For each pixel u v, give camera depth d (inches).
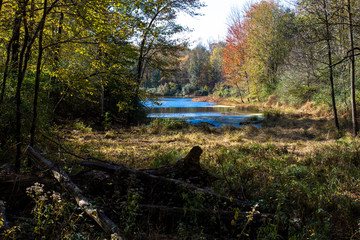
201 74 2881.4
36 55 275.4
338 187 195.2
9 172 156.6
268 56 1279.5
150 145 382.9
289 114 849.5
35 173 143.4
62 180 132.3
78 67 328.2
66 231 104.3
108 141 395.9
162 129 563.5
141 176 154.4
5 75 221.9
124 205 126.6
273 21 1242.0
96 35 236.4
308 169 249.0
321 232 127.6
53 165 145.3
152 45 611.5
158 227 126.7
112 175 151.4
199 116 916.0
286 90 1049.5
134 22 239.1
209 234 125.6
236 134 515.2
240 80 1528.1
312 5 448.8
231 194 173.6
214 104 1547.7
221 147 355.3
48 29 241.8
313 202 161.8
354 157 276.7
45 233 101.5
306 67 770.8
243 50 1480.1
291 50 917.2
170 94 2883.9
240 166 247.8
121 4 248.4
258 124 723.4
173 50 647.1
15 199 130.1
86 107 602.2
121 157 284.0
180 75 3228.3
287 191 176.6
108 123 541.3
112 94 632.4
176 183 149.6
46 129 302.0
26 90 286.5
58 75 313.3
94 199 134.1
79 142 350.9
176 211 134.6
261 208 150.4
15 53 258.7
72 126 487.5
